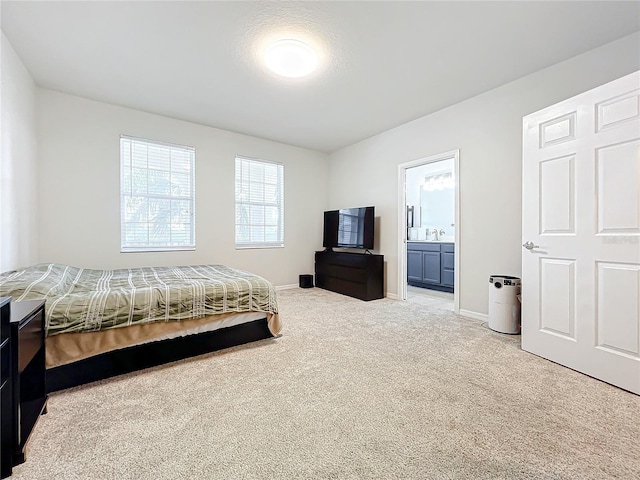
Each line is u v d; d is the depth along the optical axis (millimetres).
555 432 1374
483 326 2992
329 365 2090
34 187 2943
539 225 2273
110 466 1170
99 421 1451
